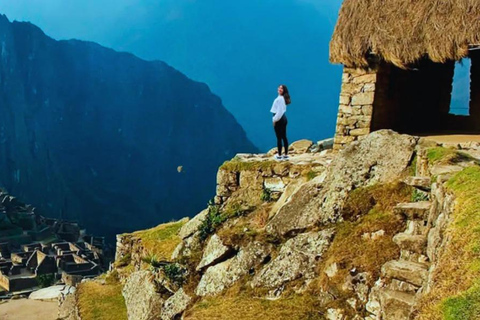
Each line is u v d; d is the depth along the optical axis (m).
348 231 7.22
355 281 6.20
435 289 4.14
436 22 10.56
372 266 6.16
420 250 5.83
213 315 6.93
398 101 13.32
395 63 11.17
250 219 9.98
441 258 4.51
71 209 158.00
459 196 5.20
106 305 12.62
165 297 9.36
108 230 162.00
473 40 10.07
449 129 14.62
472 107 14.98
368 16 11.66
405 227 6.61
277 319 6.30
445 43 10.35
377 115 12.26
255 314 6.60
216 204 11.58
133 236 16.38
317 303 6.42
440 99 15.57
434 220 5.93
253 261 8.02
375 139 8.33
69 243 54.59
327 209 7.88
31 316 22.86
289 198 8.90
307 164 10.48
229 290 7.80
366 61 11.80
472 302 3.49
